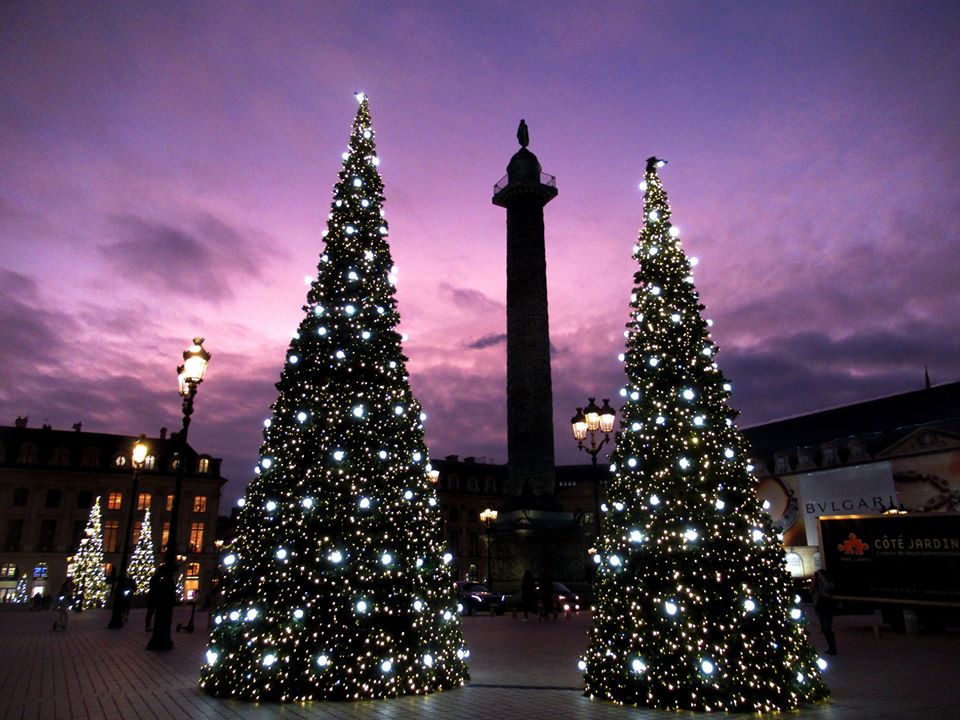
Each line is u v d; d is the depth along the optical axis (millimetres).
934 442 42625
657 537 9945
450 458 91688
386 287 12219
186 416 17625
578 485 75938
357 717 8359
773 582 9562
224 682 9727
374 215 12625
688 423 10375
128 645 16812
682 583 9531
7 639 18375
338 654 9672
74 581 44438
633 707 9062
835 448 48750
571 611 30672
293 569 10109
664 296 11258
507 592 35438
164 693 10000
